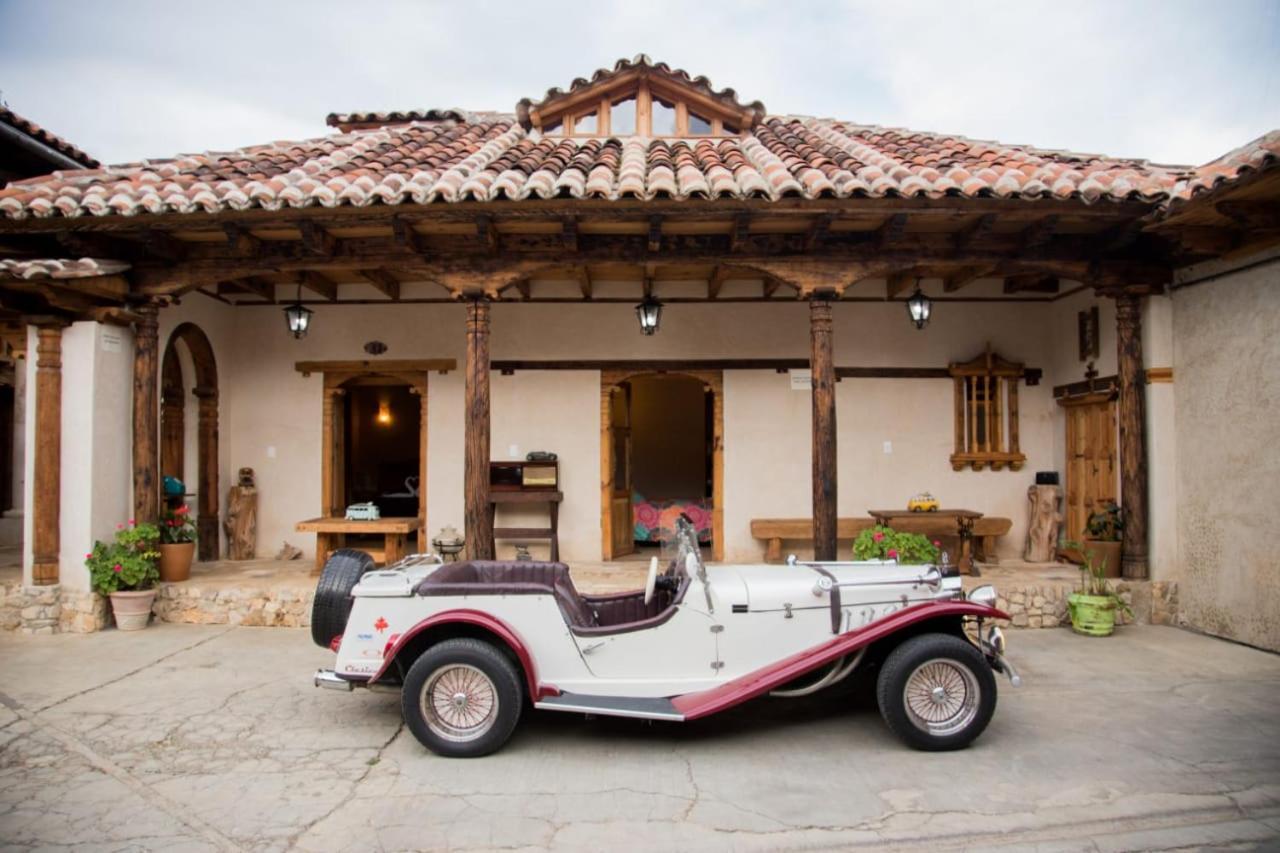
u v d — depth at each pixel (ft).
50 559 22.75
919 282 28.78
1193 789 12.82
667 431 42.68
